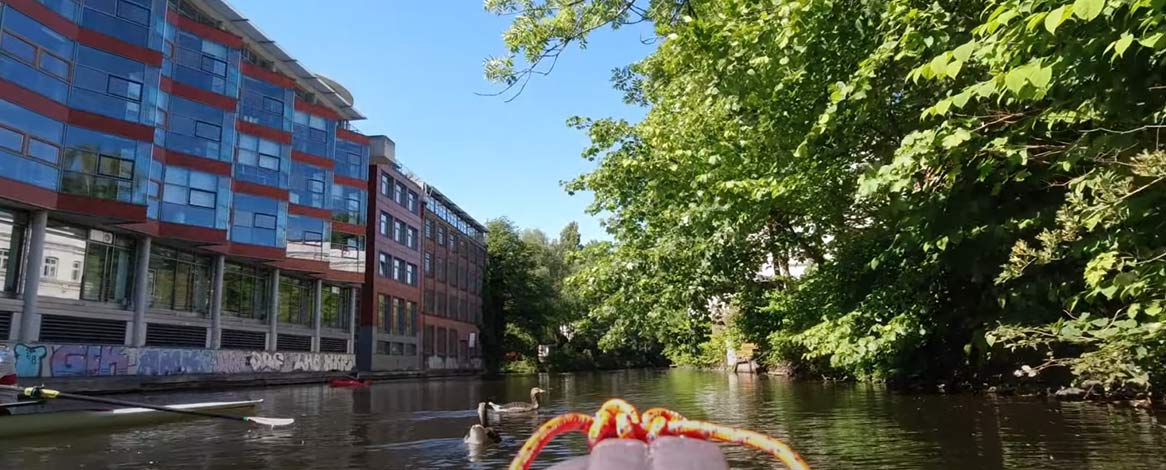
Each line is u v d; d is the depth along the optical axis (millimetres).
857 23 8734
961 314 11828
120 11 27531
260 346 37688
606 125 16672
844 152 10547
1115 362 8102
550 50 9617
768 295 17016
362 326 48781
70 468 8859
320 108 42000
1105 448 7281
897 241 9969
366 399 22906
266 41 37844
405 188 55688
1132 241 5914
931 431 9062
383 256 51219
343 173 45312
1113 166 5441
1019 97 4586
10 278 24750
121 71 27375
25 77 24172
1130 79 4773
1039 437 8133
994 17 4543
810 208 12133
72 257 27156
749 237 14141
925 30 7078
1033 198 8055
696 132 13148
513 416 16172
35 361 24875
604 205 17656
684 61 11078
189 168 31375
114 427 12984
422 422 14656
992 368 13953
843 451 7961
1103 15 4340
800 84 9781
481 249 74688
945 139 5727
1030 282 8906
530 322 74625
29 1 24266
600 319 17938
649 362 88188
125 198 26984
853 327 11453
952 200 8141
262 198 36000
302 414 16641
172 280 32125
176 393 26609
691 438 1228
